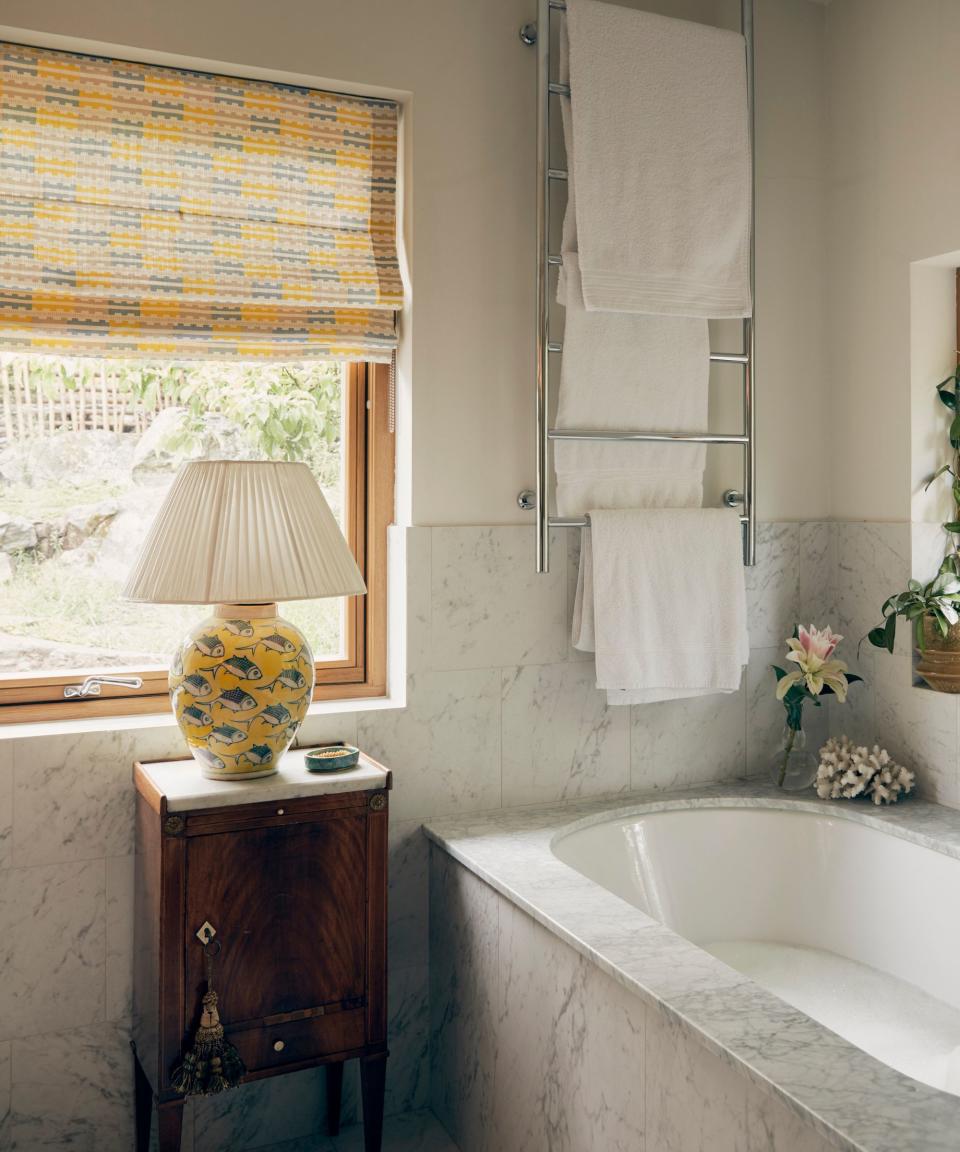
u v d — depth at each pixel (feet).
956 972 7.34
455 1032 7.59
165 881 6.26
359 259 8.00
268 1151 7.50
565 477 8.35
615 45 8.12
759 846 8.59
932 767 8.55
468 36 8.11
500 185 8.25
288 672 6.59
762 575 9.31
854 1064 4.46
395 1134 7.73
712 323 9.08
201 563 6.29
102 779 7.15
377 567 8.32
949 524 8.65
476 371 8.21
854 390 9.26
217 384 7.98
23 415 7.47
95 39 7.00
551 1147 6.19
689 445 8.77
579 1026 5.88
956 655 8.30
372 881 6.82
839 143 9.30
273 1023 6.57
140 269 7.39
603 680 8.24
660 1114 5.14
